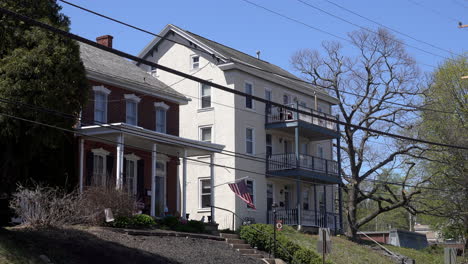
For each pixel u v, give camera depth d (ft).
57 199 78.18
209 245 90.89
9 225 82.12
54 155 84.74
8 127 67.82
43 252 65.05
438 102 146.10
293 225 130.82
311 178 137.08
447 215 146.41
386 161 148.87
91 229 80.38
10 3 70.79
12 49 70.59
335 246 121.90
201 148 106.32
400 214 268.82
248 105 134.41
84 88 75.10
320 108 158.61
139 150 107.04
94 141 97.55
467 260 154.81
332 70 152.05
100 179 91.45
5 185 74.23
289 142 146.61
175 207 114.52
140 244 80.02
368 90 146.20
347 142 151.84
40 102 69.10
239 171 128.88
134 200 89.10
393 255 127.85
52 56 70.64
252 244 99.50
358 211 263.90
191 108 135.54
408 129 147.02
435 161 137.08
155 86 113.09
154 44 141.38
